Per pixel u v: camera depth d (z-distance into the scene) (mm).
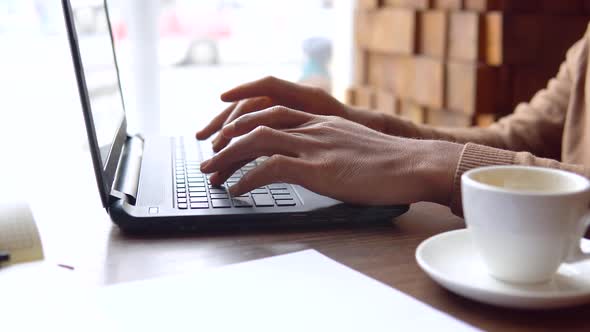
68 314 458
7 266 553
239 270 533
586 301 451
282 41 2566
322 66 2518
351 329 432
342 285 503
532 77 1628
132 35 1980
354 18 2174
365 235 646
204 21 2562
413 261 571
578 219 466
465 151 654
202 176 792
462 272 512
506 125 1137
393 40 1909
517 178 511
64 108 1964
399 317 449
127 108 2012
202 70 2588
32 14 2043
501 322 454
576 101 1074
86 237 634
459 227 675
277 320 446
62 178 913
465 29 1644
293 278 517
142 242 618
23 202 624
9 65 2045
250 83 922
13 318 452
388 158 663
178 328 436
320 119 733
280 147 688
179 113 2293
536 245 464
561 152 1139
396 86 1951
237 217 648
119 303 474
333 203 690
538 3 1608
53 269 546
